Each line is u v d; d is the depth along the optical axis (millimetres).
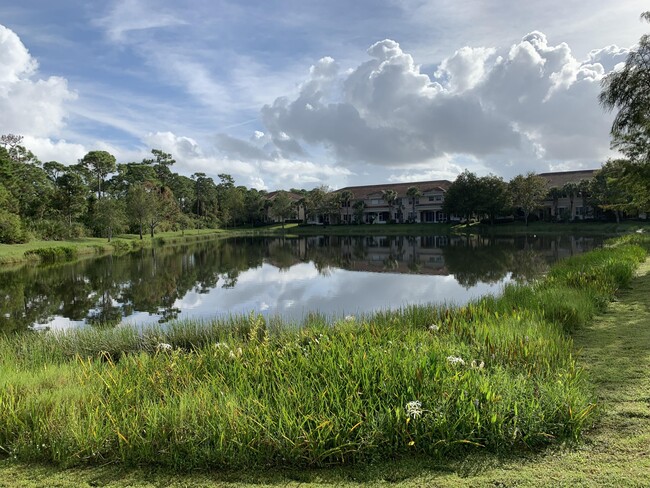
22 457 3611
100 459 3531
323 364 4730
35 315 13414
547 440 3523
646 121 15375
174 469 3383
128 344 7953
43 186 51875
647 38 14422
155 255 33781
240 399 4043
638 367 4977
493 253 28688
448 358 4555
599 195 49594
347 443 3428
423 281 18422
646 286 10602
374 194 76438
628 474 2988
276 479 3217
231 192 84375
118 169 72000
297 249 37688
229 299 15406
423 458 3412
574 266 14227
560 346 5527
